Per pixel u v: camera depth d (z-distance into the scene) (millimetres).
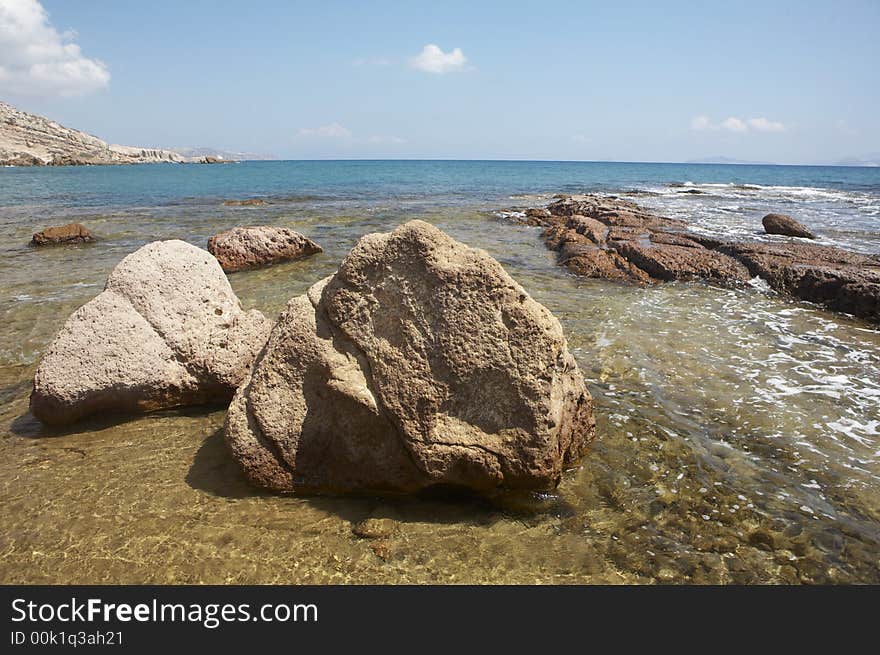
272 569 4059
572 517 4633
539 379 4621
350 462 4797
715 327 9297
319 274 12594
